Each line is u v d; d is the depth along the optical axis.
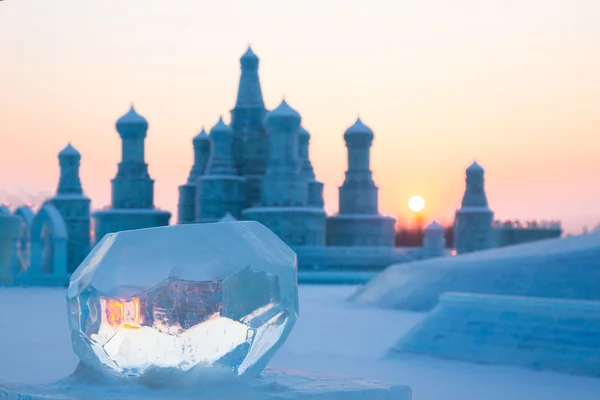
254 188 70.56
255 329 4.87
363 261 66.31
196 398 4.43
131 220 69.31
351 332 23.19
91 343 4.85
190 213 77.38
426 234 71.94
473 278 29.42
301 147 80.62
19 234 55.59
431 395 12.61
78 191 71.12
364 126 73.06
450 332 17.34
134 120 70.00
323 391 4.62
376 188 73.44
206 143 78.62
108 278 4.82
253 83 72.75
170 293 4.72
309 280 59.41
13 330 23.58
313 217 65.94
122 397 4.43
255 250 4.98
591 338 15.10
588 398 12.45
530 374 14.72
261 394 4.52
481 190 73.81
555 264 27.23
